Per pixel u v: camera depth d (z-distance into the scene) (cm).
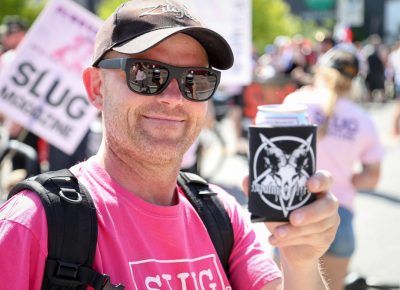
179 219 178
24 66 436
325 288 170
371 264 556
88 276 156
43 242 154
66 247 156
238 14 491
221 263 190
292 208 150
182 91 175
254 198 153
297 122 150
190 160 519
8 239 152
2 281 150
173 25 172
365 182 380
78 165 185
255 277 192
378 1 3119
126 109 172
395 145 1203
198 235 186
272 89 713
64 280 155
